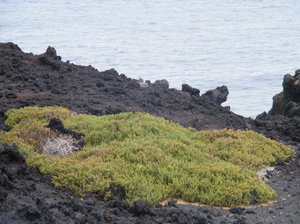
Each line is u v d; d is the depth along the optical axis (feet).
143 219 143.95
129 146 197.36
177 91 395.55
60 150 196.85
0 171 150.00
